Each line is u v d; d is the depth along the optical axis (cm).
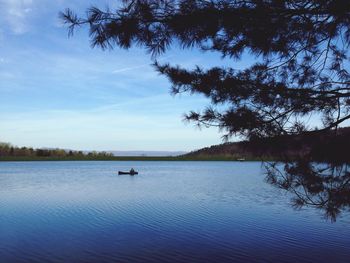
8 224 2319
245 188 4947
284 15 529
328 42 655
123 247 1773
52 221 2420
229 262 1541
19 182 5988
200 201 3500
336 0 483
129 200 3581
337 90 575
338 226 2198
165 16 511
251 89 575
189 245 1816
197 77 582
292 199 590
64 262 1540
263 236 2002
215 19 515
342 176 532
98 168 12356
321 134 533
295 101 575
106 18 473
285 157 545
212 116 564
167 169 11969
